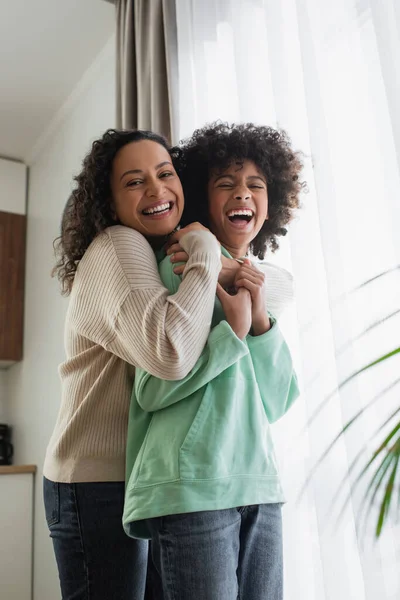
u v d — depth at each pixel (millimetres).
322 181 1277
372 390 1151
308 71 1335
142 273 973
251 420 977
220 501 879
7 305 3178
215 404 936
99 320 1021
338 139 1304
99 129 2543
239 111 1534
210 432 908
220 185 1180
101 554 1046
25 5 2293
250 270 1033
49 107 2932
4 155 3361
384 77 1172
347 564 1128
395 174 1186
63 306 2668
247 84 1543
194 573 851
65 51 2562
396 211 1166
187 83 1799
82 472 1055
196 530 860
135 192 1097
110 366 1082
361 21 1297
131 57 2119
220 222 1173
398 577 1020
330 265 1234
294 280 1317
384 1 1200
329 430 1212
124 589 1047
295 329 1415
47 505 1116
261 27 1603
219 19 1727
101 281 1002
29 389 2984
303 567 1279
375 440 1106
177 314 898
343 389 1152
